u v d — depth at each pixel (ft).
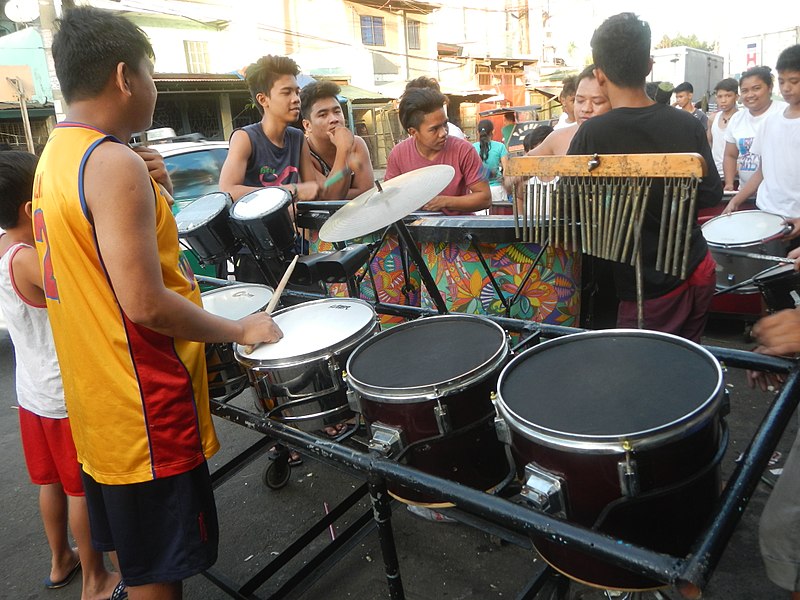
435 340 4.97
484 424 4.28
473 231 7.87
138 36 4.33
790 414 3.78
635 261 4.93
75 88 4.25
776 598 5.81
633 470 3.08
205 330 4.51
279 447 8.40
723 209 13.30
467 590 6.40
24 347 6.46
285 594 5.87
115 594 6.61
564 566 3.60
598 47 6.33
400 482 3.88
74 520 6.63
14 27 55.77
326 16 70.08
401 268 9.65
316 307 6.03
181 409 4.62
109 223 3.99
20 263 6.14
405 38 77.00
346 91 57.57
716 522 3.03
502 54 109.09
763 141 11.39
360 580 6.76
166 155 18.88
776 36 49.78
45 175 4.30
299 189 9.50
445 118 9.75
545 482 3.34
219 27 59.52
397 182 6.99
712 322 12.91
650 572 2.84
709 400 3.22
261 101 9.73
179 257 4.94
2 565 7.89
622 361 4.03
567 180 5.09
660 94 10.50
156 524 4.73
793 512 4.46
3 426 11.82
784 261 8.69
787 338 4.06
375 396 4.17
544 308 8.04
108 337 4.35
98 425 4.58
